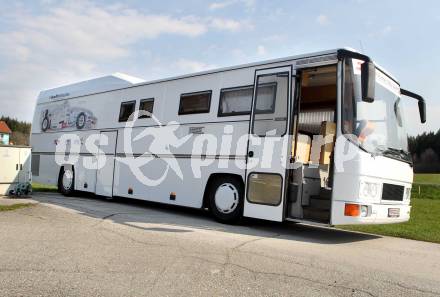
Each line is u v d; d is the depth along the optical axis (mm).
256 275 4848
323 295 4285
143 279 4504
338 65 7336
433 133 56219
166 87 10625
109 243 6094
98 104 12789
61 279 4387
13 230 6688
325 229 9375
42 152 14914
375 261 6023
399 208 7922
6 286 4117
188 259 5387
